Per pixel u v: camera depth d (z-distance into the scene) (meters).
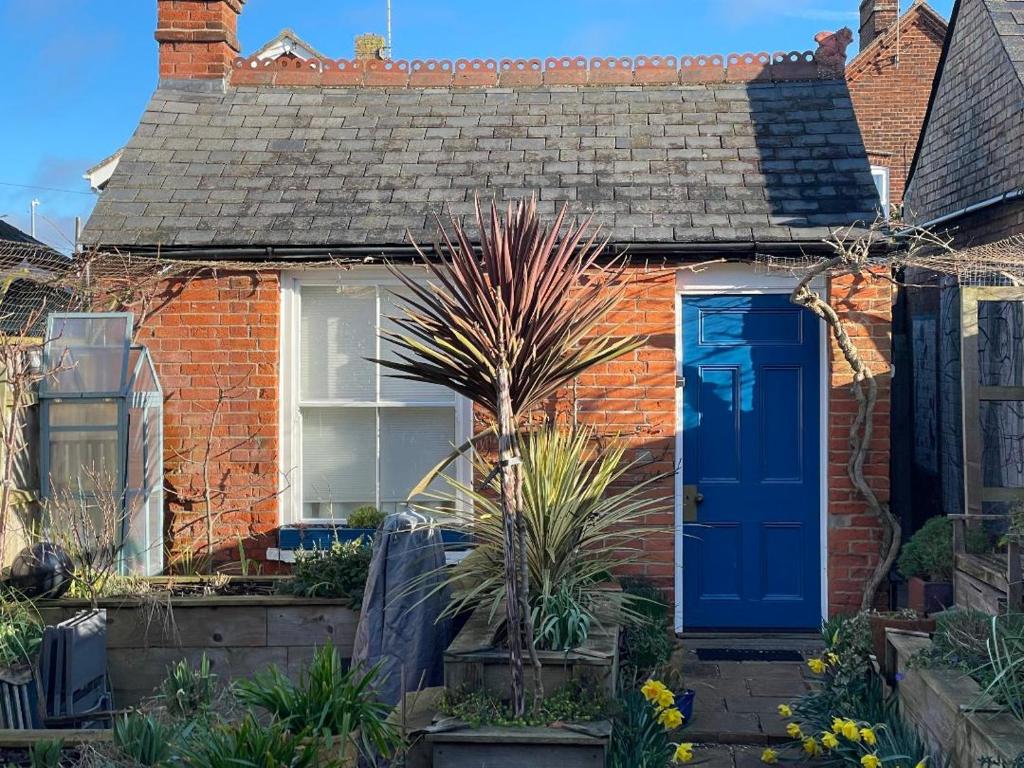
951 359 9.25
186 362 8.09
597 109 8.93
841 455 7.72
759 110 8.76
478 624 5.66
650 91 9.05
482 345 4.76
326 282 8.13
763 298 7.98
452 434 8.15
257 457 8.06
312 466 8.23
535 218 4.95
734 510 7.99
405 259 7.86
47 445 7.54
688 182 8.13
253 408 8.06
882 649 5.80
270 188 8.32
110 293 8.05
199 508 8.08
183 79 9.28
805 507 7.97
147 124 8.91
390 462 8.18
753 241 7.59
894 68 20.33
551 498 5.61
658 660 6.15
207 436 8.10
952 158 10.34
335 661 4.76
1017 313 7.32
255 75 9.34
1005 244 7.64
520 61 9.24
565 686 5.04
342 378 8.18
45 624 6.64
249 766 4.01
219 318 8.07
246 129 8.91
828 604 7.77
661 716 5.28
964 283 8.47
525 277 4.78
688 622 7.99
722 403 8.02
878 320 7.63
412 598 6.00
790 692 6.74
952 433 9.23
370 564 6.20
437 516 7.71
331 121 8.98
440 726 4.69
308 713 4.47
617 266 7.80
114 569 7.15
